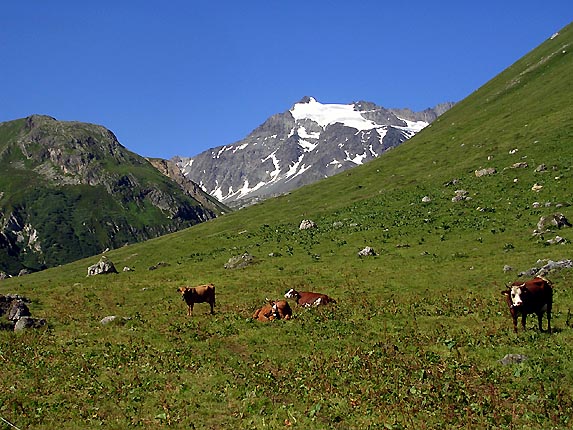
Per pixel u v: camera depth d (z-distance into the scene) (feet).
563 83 314.35
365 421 53.93
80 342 89.92
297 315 100.01
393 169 296.92
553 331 75.56
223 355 79.25
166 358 78.95
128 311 116.16
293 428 53.62
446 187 224.12
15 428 56.39
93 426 56.70
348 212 228.02
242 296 125.29
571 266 107.96
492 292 104.42
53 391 67.15
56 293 141.18
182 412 59.21
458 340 76.48
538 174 201.77
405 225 188.03
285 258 172.86
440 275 126.82
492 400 55.88
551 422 50.55
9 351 84.99
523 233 152.87
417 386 61.52
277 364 73.72
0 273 247.91
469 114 363.15
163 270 179.32
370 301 109.29
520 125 279.28
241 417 57.41
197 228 290.76
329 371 68.90
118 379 70.90
